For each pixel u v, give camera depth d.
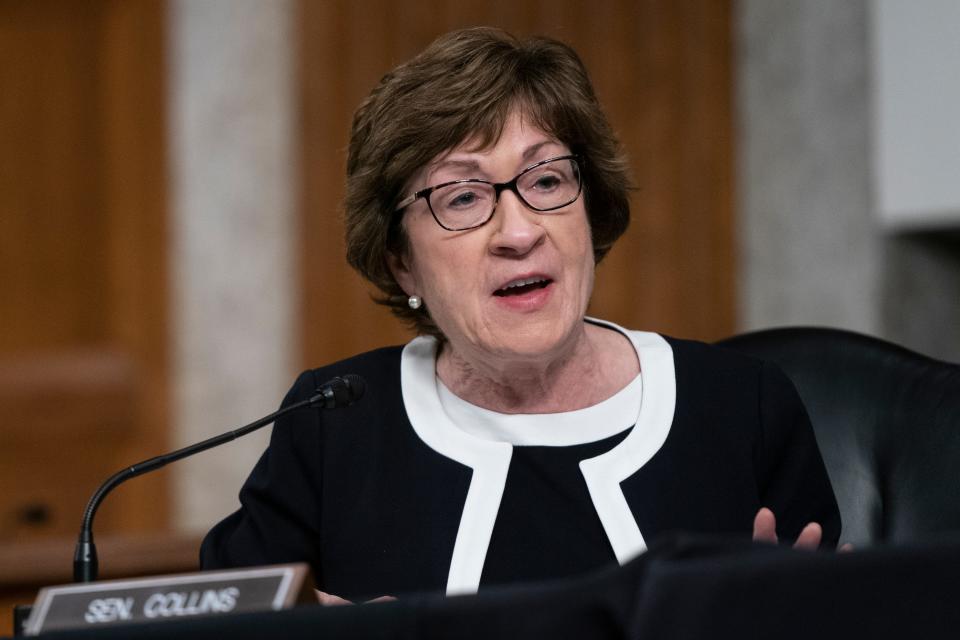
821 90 10.44
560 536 4.00
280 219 10.52
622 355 4.41
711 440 4.21
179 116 10.48
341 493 4.25
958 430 4.46
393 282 4.48
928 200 9.35
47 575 5.75
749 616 2.23
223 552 4.33
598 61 10.85
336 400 3.74
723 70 11.00
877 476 4.60
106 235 10.53
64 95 10.47
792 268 10.66
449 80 4.07
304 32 10.43
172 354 10.55
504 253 3.97
